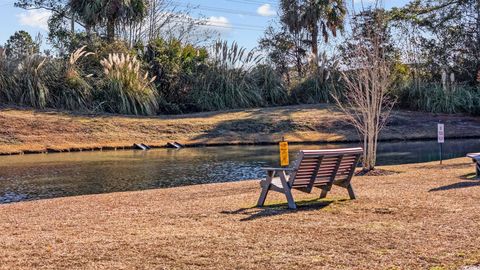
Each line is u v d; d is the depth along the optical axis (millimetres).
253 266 5625
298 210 8641
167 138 25000
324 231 7102
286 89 34375
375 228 7219
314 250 6191
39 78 27484
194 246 6406
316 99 34031
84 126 24688
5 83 27062
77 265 5719
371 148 14695
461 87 33656
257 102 32969
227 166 17531
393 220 7727
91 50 31250
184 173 16016
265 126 27484
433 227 7207
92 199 10938
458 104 32250
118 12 33031
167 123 26641
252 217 8148
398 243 6434
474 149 22203
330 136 26594
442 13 37375
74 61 28547
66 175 15594
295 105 33000
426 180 12234
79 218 8594
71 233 7328
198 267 5609
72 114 26359
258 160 19156
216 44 33156
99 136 24047
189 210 8945
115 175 15617
